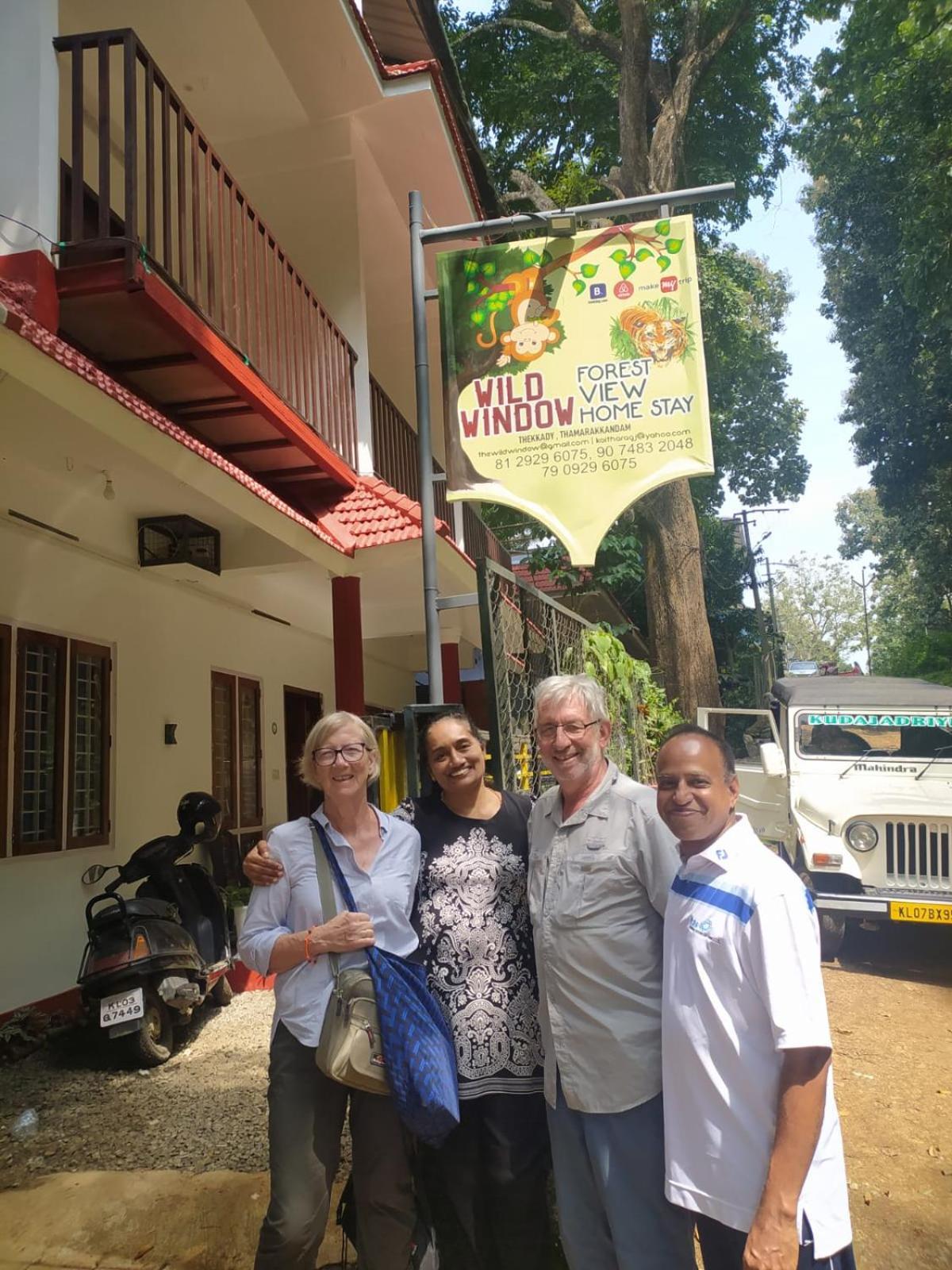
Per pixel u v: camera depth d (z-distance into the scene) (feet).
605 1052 7.34
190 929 17.84
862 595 188.65
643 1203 7.19
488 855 8.67
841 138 63.72
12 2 15.70
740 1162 6.42
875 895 22.81
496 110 59.93
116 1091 14.74
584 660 20.29
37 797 18.11
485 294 14.23
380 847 8.58
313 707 34.04
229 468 17.03
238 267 24.34
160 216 25.00
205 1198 10.70
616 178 48.65
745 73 57.88
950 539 89.71
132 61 15.89
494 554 42.16
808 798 25.02
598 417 13.96
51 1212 10.50
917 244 58.18
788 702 27.73
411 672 47.42
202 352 17.56
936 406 78.95
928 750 27.07
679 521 45.60
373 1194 7.99
